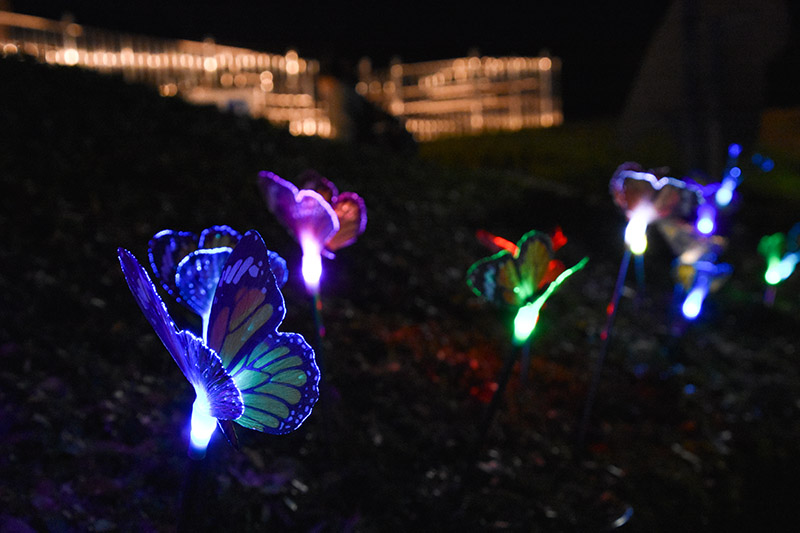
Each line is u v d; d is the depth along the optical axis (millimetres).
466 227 8180
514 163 14539
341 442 3568
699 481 4238
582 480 3939
